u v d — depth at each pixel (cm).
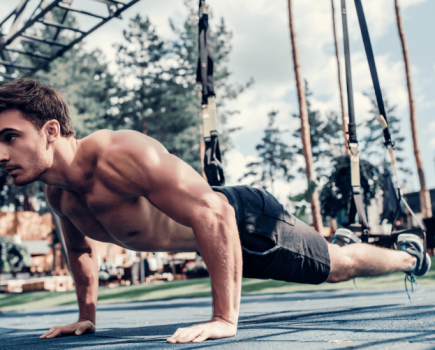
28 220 3008
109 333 202
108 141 163
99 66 3275
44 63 596
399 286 597
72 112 2688
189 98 3000
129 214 169
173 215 153
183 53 3103
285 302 457
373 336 124
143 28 3116
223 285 150
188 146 2984
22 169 156
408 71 1652
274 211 200
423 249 244
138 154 155
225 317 149
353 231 246
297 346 114
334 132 3794
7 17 564
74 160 164
